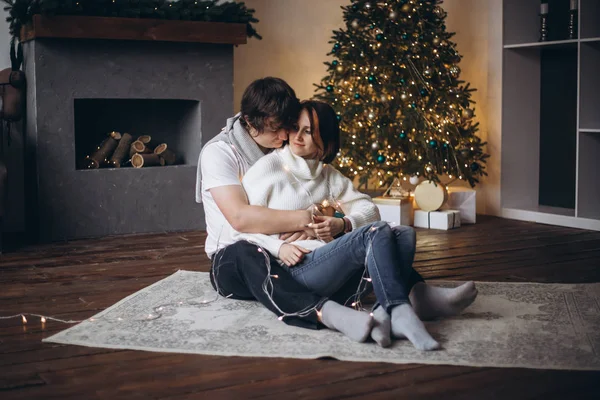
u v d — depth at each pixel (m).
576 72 4.73
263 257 2.24
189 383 1.77
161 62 4.23
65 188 4.03
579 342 2.05
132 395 1.70
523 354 1.95
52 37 3.91
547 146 4.94
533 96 4.93
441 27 4.57
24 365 1.91
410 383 1.76
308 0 5.21
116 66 4.11
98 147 4.35
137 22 4.04
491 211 4.91
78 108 4.43
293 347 2.01
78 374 1.84
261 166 2.34
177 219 4.36
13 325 2.31
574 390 1.72
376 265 2.04
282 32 5.14
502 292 2.66
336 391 1.72
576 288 2.73
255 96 2.31
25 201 4.29
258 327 2.20
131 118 4.59
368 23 4.48
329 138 2.34
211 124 4.41
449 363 1.88
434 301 2.20
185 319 2.30
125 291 2.78
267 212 2.27
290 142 2.34
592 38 4.20
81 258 3.48
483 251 3.60
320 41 5.29
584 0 4.26
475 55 4.98
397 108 4.36
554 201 4.92
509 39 4.79
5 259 3.46
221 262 2.38
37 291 2.80
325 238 2.29
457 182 5.16
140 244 3.87
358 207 2.42
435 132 4.32
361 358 1.92
